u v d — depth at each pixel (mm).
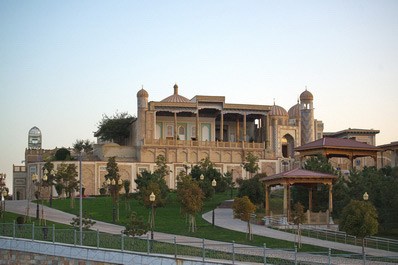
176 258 33344
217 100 91062
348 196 53562
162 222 54000
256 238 45344
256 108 93000
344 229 41594
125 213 59562
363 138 103000
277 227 51406
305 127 99250
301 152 70500
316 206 59031
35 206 65438
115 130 99562
